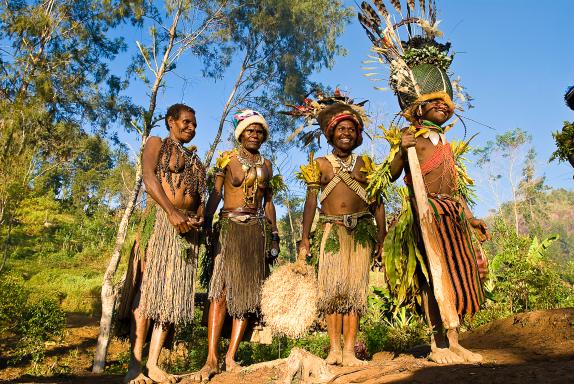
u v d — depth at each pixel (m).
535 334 4.39
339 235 3.69
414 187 3.22
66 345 16.03
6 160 15.09
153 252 3.61
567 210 166.62
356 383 2.80
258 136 4.13
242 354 8.41
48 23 17.41
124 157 47.66
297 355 3.11
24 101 16.16
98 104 18.78
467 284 3.15
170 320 3.52
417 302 3.45
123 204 47.78
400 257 3.41
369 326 8.87
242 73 17.61
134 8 15.98
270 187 4.25
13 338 15.15
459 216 3.32
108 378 4.97
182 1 13.91
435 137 3.46
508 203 55.16
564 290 12.02
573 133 3.83
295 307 3.53
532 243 11.80
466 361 3.07
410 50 3.70
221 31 16.92
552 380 2.25
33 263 35.19
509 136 41.69
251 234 3.97
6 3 17.19
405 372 2.85
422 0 3.89
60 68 18.00
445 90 3.55
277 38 18.03
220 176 4.12
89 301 26.23
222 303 3.89
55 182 43.56
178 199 3.75
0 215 15.72
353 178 3.80
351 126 3.85
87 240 45.56
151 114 12.45
